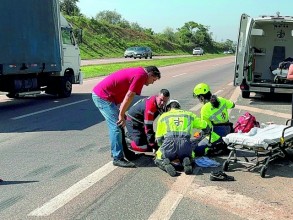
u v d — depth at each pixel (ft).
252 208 15.34
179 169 19.93
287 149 21.50
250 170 19.89
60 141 26.30
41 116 36.24
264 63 53.16
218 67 123.85
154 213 14.89
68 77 52.03
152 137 22.27
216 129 22.38
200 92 22.80
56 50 48.14
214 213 14.88
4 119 34.88
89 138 27.12
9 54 41.04
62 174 19.44
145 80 20.27
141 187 17.60
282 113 37.83
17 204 15.80
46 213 14.96
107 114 20.67
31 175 19.34
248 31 45.37
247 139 19.24
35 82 47.65
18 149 24.32
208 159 21.13
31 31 44.04
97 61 151.94
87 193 16.92
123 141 21.27
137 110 22.44
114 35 273.75
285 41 52.06
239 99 47.83
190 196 16.53
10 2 41.04
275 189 17.35
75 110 39.50
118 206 15.55
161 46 327.88
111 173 19.56
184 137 19.79
